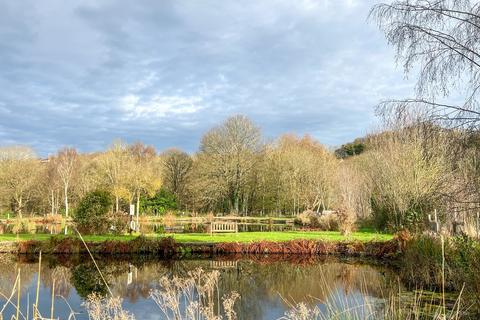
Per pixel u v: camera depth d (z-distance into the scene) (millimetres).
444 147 7121
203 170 40406
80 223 22297
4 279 13406
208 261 18203
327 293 11086
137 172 38375
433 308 7633
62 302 10195
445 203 7227
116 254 19250
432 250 11438
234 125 41094
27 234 24375
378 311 5969
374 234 23094
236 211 40188
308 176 40562
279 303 10273
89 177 42500
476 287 7426
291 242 20234
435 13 6516
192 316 4996
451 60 6500
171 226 32281
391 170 22453
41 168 47719
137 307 9766
